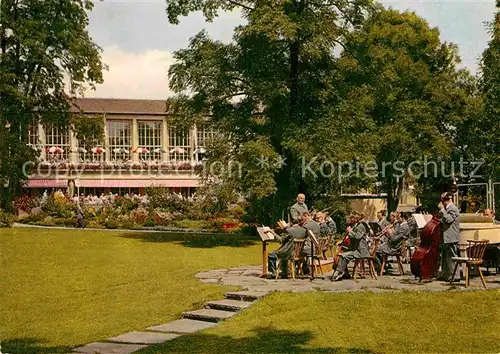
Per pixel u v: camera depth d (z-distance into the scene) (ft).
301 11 99.81
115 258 78.02
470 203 124.77
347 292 47.47
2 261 74.33
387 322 40.60
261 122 104.73
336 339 37.24
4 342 38.32
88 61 141.49
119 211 155.43
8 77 123.54
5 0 128.57
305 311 43.04
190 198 174.40
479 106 129.08
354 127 101.76
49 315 46.26
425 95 138.62
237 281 55.83
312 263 55.21
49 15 136.77
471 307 43.09
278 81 95.96
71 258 77.77
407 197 173.88
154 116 221.46
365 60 105.91
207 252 85.51
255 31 93.86
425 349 35.17
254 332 39.11
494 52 107.45
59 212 157.69
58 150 203.10
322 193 109.81
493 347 35.42
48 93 143.33
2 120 127.13
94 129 150.61
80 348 36.27
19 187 139.13
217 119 102.94
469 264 50.11
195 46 102.17
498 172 105.70
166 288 54.75
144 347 36.06
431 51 148.77
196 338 37.93
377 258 60.49
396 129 128.16
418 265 52.54
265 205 108.17
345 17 104.78
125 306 48.44
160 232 123.95
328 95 101.24
